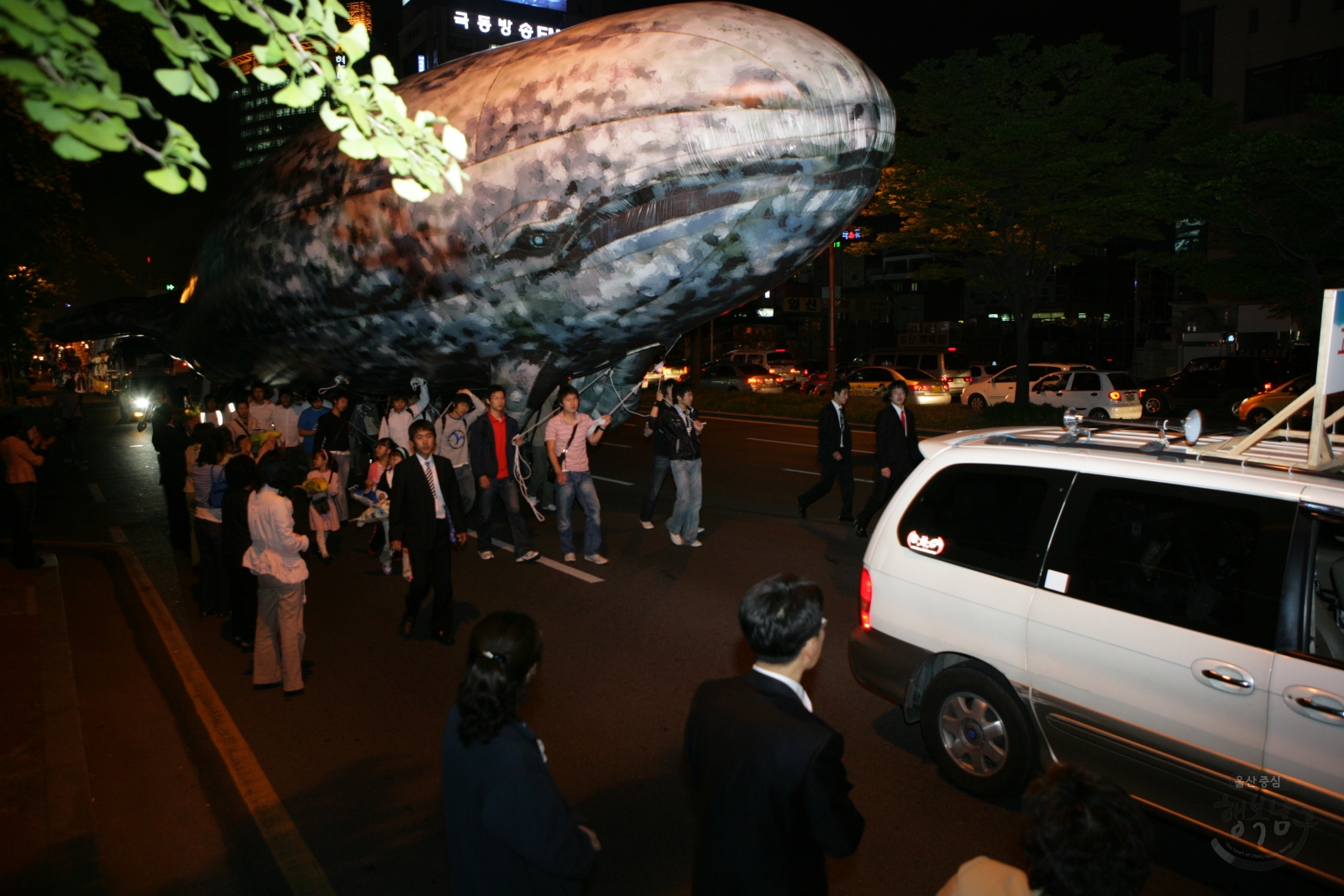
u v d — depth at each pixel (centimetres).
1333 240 1605
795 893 204
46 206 1102
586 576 818
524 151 782
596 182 764
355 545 974
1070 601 363
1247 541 350
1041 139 1914
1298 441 427
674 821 404
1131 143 2031
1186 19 3897
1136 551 375
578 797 427
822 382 2980
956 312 7481
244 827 406
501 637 221
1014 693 385
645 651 623
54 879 356
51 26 162
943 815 402
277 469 543
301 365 1077
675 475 923
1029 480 407
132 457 1867
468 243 827
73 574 873
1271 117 3578
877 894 347
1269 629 306
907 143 2134
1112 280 7162
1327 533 360
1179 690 324
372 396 1148
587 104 761
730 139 724
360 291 903
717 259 794
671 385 945
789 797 201
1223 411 2391
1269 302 1844
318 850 386
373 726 511
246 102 16025
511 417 934
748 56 729
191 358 1340
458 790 221
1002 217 2139
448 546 646
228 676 589
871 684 450
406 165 216
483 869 218
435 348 931
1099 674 349
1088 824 157
